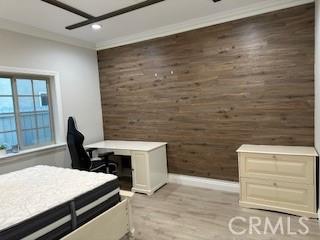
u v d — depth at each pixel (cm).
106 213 190
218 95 327
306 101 275
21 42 312
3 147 296
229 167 330
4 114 311
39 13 279
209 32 324
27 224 145
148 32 370
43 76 352
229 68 315
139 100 397
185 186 362
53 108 367
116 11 282
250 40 298
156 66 373
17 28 307
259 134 305
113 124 431
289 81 281
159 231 240
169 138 376
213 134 337
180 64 352
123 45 401
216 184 340
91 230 175
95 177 219
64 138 370
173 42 354
